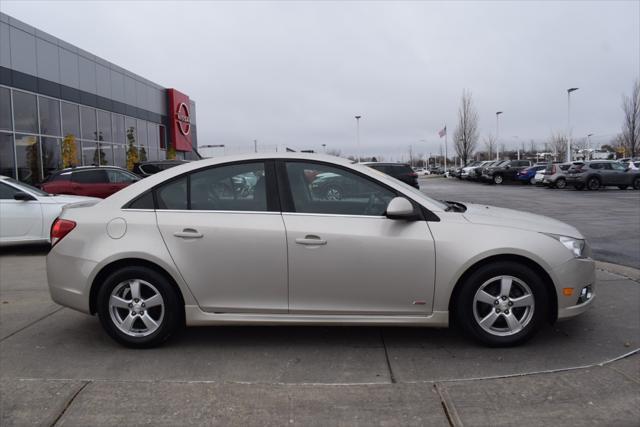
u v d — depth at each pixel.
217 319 4.30
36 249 9.94
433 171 96.88
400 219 4.21
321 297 4.26
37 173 19.53
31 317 5.31
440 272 4.19
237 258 4.25
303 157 4.45
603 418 3.16
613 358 4.08
